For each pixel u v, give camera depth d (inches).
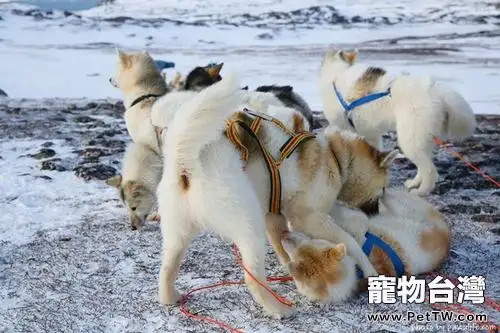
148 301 139.4
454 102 227.3
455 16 1732.3
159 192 129.5
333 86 257.9
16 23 1507.1
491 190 233.1
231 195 123.9
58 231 184.9
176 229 128.9
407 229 157.8
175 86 257.9
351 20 1748.3
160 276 135.9
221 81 120.1
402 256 152.2
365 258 145.9
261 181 140.5
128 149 206.7
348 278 140.4
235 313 133.9
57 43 1238.3
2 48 1094.4
